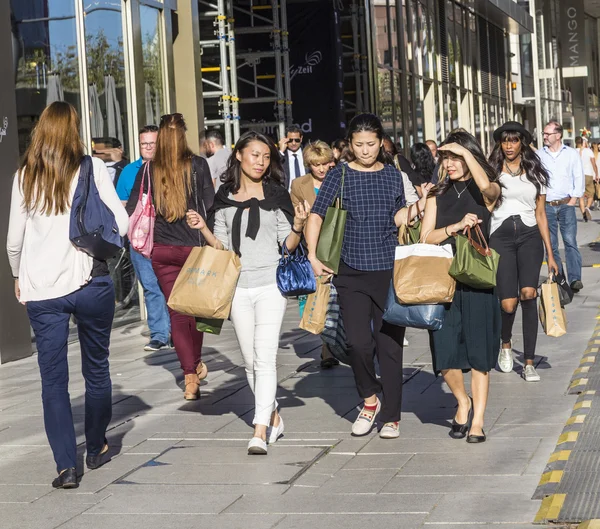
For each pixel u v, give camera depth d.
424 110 30.16
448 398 8.37
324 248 7.10
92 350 6.48
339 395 8.65
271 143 7.18
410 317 6.76
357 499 5.79
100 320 6.35
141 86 14.20
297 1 20.55
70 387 9.35
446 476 6.16
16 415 8.33
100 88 13.15
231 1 17.69
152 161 8.98
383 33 25.11
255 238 7.08
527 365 8.97
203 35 17.80
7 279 10.88
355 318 7.18
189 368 8.63
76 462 6.36
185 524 5.51
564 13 51.84
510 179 8.92
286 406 8.30
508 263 8.95
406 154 27.08
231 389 9.02
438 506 5.58
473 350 6.86
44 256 6.16
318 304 7.41
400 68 26.75
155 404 8.51
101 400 6.58
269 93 20.22
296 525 5.39
